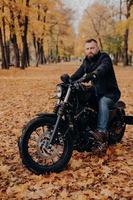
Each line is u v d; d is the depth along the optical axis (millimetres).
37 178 5402
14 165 5988
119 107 6688
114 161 6129
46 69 39719
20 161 6180
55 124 5512
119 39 57875
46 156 5531
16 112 11039
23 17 35406
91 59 6305
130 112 10469
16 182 5285
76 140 5930
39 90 17062
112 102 6258
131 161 6105
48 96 14688
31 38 51375
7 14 34344
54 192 4906
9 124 9336
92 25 64938
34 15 36594
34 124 5504
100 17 61469
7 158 6395
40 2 35750
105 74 6203
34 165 5523
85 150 6109
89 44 6230
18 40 44438
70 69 40094
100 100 6152
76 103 5871
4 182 5285
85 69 6387
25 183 5238
